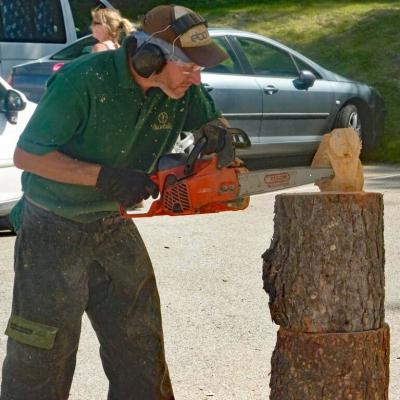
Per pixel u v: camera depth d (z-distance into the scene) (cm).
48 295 734
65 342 745
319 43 3428
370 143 2753
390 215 1866
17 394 746
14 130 1694
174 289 1372
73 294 741
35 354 736
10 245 1680
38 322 736
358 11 3653
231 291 1362
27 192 746
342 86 2588
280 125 2403
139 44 705
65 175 704
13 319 743
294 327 727
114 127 723
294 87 2430
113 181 706
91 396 1001
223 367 1069
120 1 4256
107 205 746
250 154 2355
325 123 2531
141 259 782
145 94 724
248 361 1087
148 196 726
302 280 714
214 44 711
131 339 793
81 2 3025
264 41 2428
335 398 719
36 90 2258
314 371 718
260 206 2022
